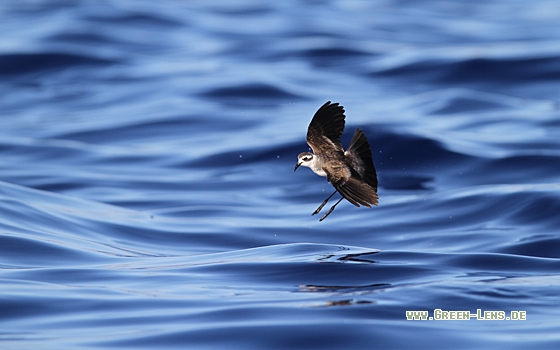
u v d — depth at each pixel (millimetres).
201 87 45250
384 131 33344
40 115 42031
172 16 66438
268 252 18219
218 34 61750
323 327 12359
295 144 33031
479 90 44438
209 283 15344
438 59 49375
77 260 17719
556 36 58500
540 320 12922
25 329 12547
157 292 14586
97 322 12828
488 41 58156
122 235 21484
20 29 59938
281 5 74688
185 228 22688
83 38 57156
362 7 75875
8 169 31328
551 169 28391
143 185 29219
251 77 47000
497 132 34875
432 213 23234
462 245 20250
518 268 16469
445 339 12008
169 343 11781
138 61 53000
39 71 50438
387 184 28359
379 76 48250
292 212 24969
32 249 18047
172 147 34812
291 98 43406
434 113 39062
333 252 17891
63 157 33344
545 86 44062
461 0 82062
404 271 16094
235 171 31109
